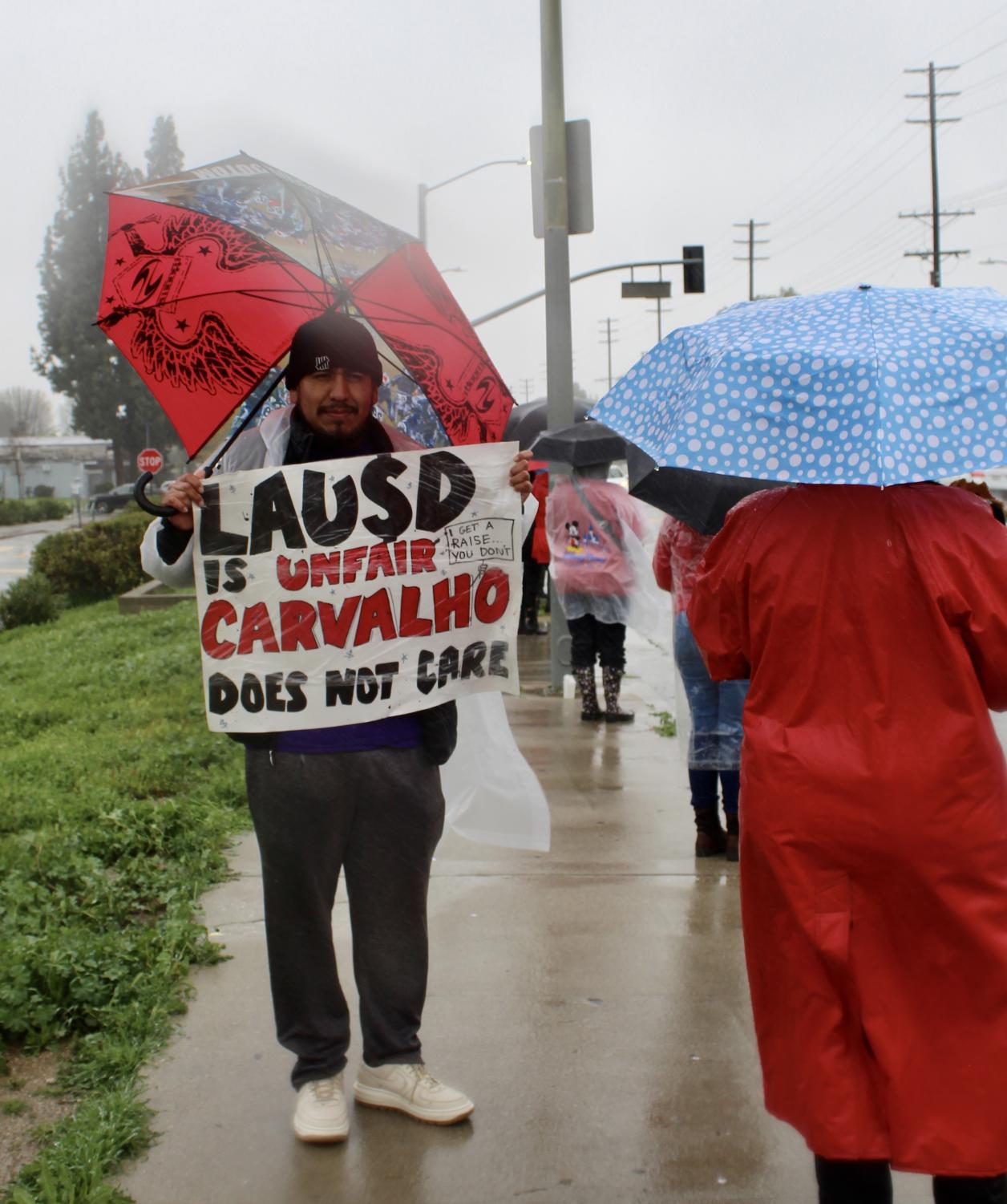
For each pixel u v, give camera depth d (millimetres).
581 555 8883
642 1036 3945
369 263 3625
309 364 3367
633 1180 3170
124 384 68062
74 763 7844
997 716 8734
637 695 10461
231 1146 3334
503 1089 3625
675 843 6035
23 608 21375
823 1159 2725
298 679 3346
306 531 3359
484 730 3887
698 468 2570
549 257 10281
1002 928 2570
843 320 2688
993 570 2605
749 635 2781
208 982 4344
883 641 2600
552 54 10016
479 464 3461
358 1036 3980
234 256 3561
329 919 3436
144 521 25375
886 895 2605
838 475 2492
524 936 4789
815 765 2611
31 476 97625
